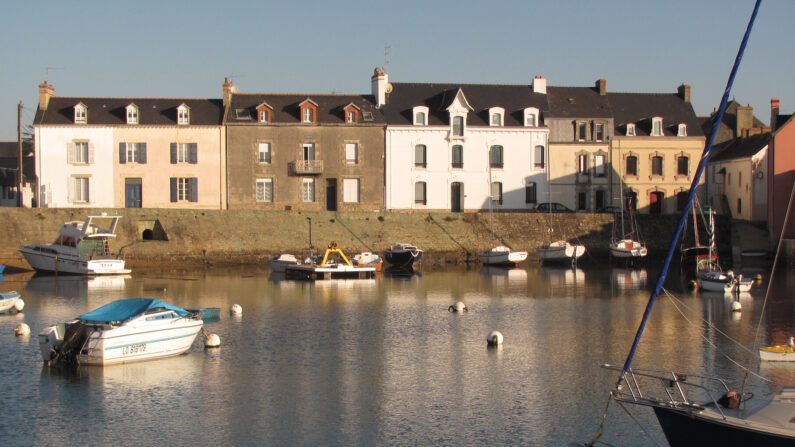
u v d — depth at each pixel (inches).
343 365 975.0
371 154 2507.4
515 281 1882.4
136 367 952.3
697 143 2699.3
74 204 2391.7
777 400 601.3
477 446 701.9
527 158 2598.4
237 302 1486.2
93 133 2391.7
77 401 815.1
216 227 2250.2
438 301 1515.7
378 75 2578.7
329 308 1414.9
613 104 2783.0
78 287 1700.3
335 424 757.3
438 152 2544.3
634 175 2677.2
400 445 704.4
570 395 847.7
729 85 636.7
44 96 2418.8
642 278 1948.8
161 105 2471.7
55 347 953.5
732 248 2329.0
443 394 852.6
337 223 2335.1
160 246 2180.1
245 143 2437.3
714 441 598.2
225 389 865.5
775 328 1214.9
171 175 2413.9
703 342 1108.5
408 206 2532.0
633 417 767.1
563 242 2346.2
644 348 1069.1
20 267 2069.4
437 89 2677.2
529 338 1140.5
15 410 784.3
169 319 995.3
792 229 2317.9
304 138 2468.0
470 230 2411.4
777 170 2340.1
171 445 700.7
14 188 3070.9
